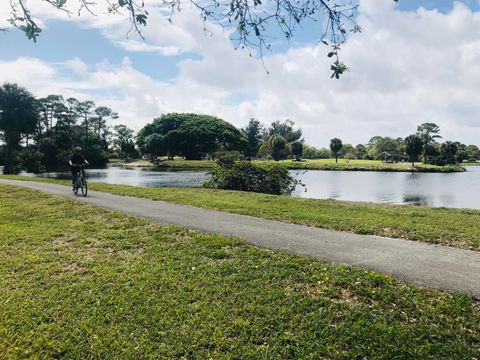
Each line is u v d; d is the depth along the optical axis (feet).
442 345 13.17
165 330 14.98
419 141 282.15
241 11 11.86
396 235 28.32
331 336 13.99
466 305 15.79
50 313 16.58
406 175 194.39
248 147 408.26
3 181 80.64
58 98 310.86
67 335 14.89
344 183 133.90
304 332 14.42
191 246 25.75
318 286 18.44
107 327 15.34
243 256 23.30
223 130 384.47
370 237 27.81
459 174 210.79
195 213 38.73
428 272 19.86
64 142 263.08
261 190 74.59
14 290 19.25
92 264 22.65
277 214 37.14
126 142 360.89
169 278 19.85
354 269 20.11
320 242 26.35
